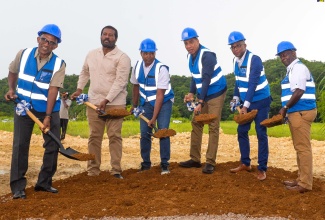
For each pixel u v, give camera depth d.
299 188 6.84
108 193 6.72
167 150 7.84
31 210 5.93
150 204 6.05
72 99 7.90
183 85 39.62
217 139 7.81
